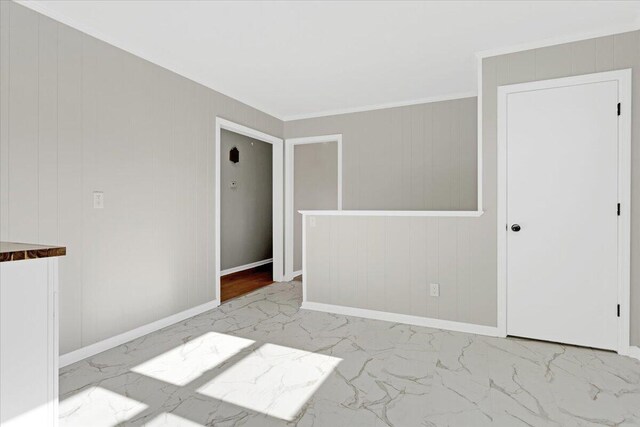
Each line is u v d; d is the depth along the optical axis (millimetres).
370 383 2186
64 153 2434
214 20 2535
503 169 2947
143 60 3008
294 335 2988
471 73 3555
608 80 2637
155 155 3111
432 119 4309
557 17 2510
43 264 1099
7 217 2146
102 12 2408
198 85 3604
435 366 2410
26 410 1056
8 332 1017
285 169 5180
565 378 2246
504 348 2715
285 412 1883
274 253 5215
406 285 3307
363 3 2344
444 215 3158
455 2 2336
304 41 2863
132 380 2217
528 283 2885
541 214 2840
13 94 2172
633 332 2584
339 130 4805
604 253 2668
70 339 2465
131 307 2891
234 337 2943
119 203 2799
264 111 4711
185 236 3422
